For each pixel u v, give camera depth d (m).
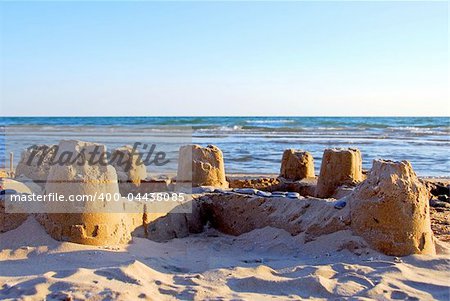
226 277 4.33
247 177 10.98
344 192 6.97
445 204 8.82
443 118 52.22
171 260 4.93
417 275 4.38
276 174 12.84
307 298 3.89
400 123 40.69
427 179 12.05
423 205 4.98
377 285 4.04
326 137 26.09
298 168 9.12
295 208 5.88
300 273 4.43
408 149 19.66
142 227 5.70
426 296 3.88
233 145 21.48
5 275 4.23
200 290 3.95
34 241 4.91
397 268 4.45
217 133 29.62
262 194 6.56
